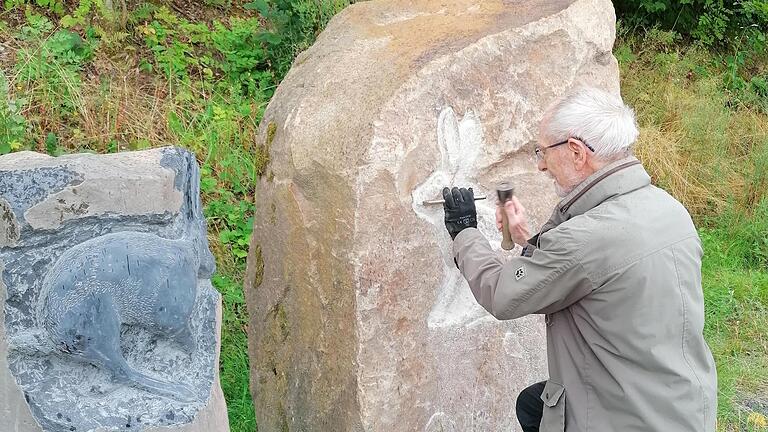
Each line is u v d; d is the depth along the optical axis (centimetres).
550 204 296
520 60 279
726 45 726
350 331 254
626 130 197
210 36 478
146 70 451
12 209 188
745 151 626
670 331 190
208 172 414
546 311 203
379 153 245
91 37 443
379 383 256
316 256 266
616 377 194
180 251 202
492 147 275
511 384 295
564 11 290
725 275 490
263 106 457
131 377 199
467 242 221
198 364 214
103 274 191
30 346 193
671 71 643
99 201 195
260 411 310
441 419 276
